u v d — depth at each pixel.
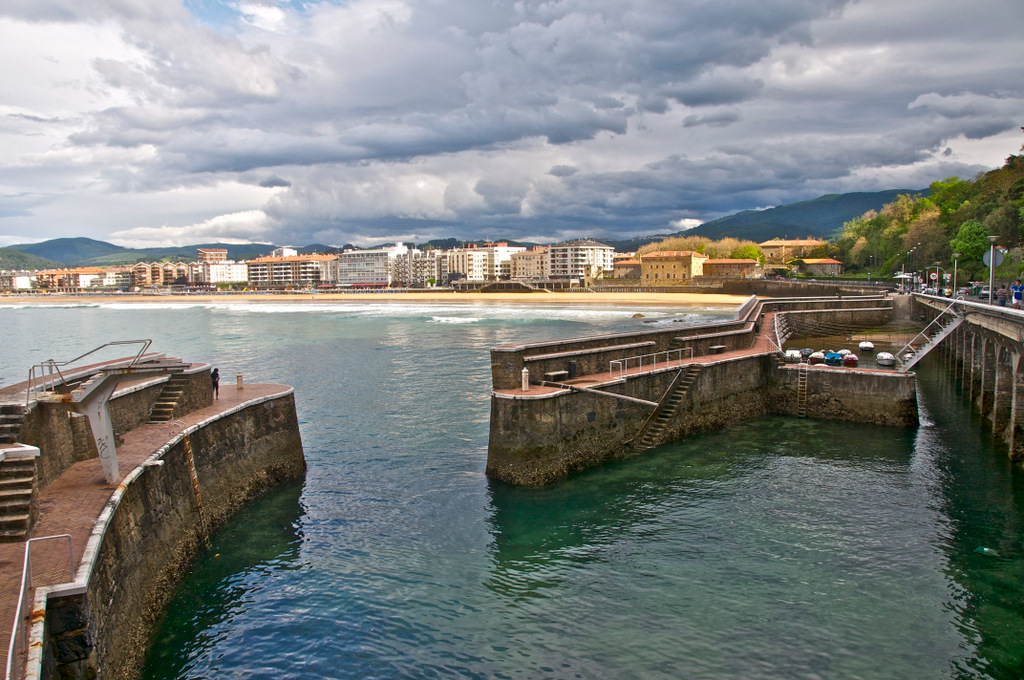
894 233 163.25
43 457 20.67
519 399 31.19
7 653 12.15
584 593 21.84
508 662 18.31
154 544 21.41
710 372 42.34
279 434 33.22
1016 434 34.06
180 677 17.78
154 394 28.05
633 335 42.91
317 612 20.88
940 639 19.02
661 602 21.19
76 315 179.38
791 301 89.62
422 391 55.50
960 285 103.44
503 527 27.00
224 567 23.78
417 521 27.75
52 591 14.07
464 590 22.19
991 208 115.88
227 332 114.81
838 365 50.97
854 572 22.92
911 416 41.84
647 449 37.28
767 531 26.31
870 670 17.70
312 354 81.25
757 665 17.97
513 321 131.62
